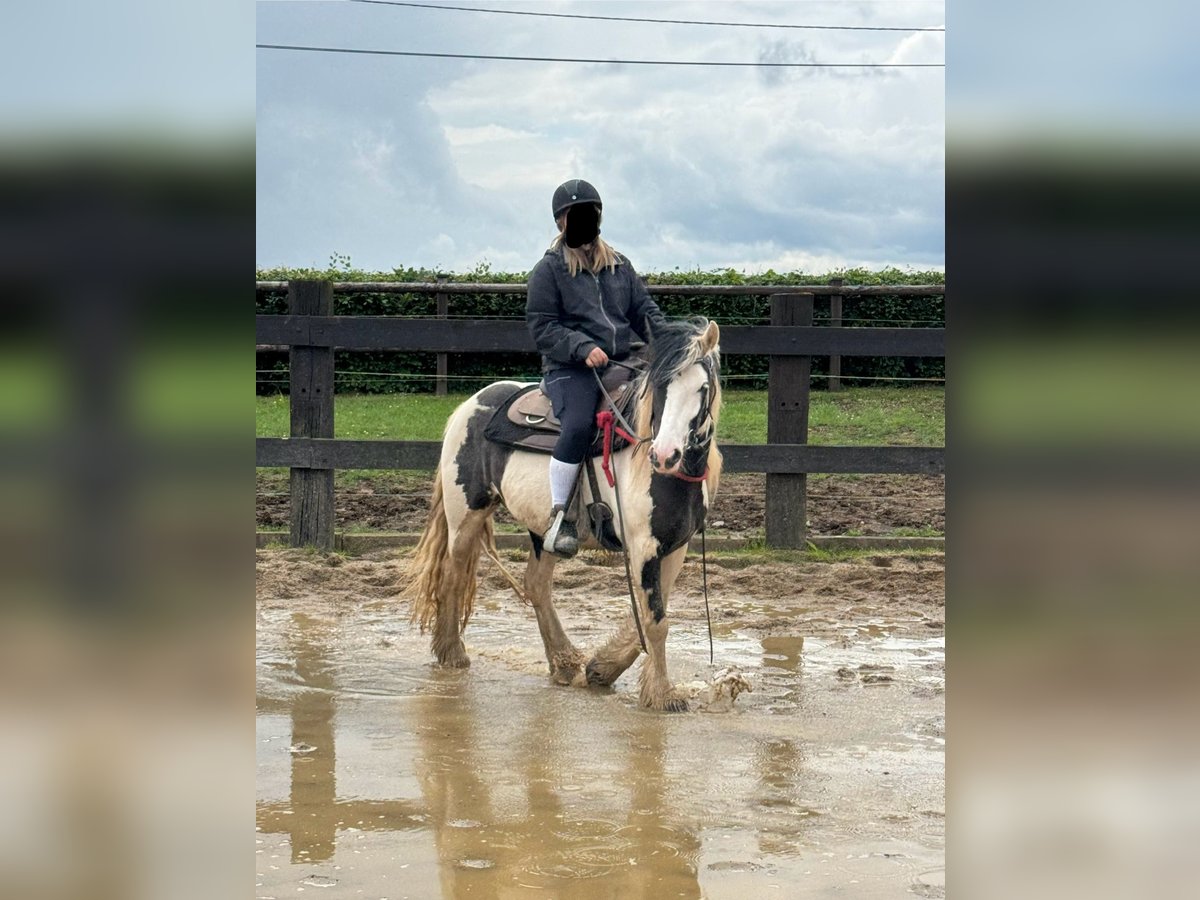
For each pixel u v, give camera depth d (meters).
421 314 16.52
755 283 16.28
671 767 3.70
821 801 3.37
